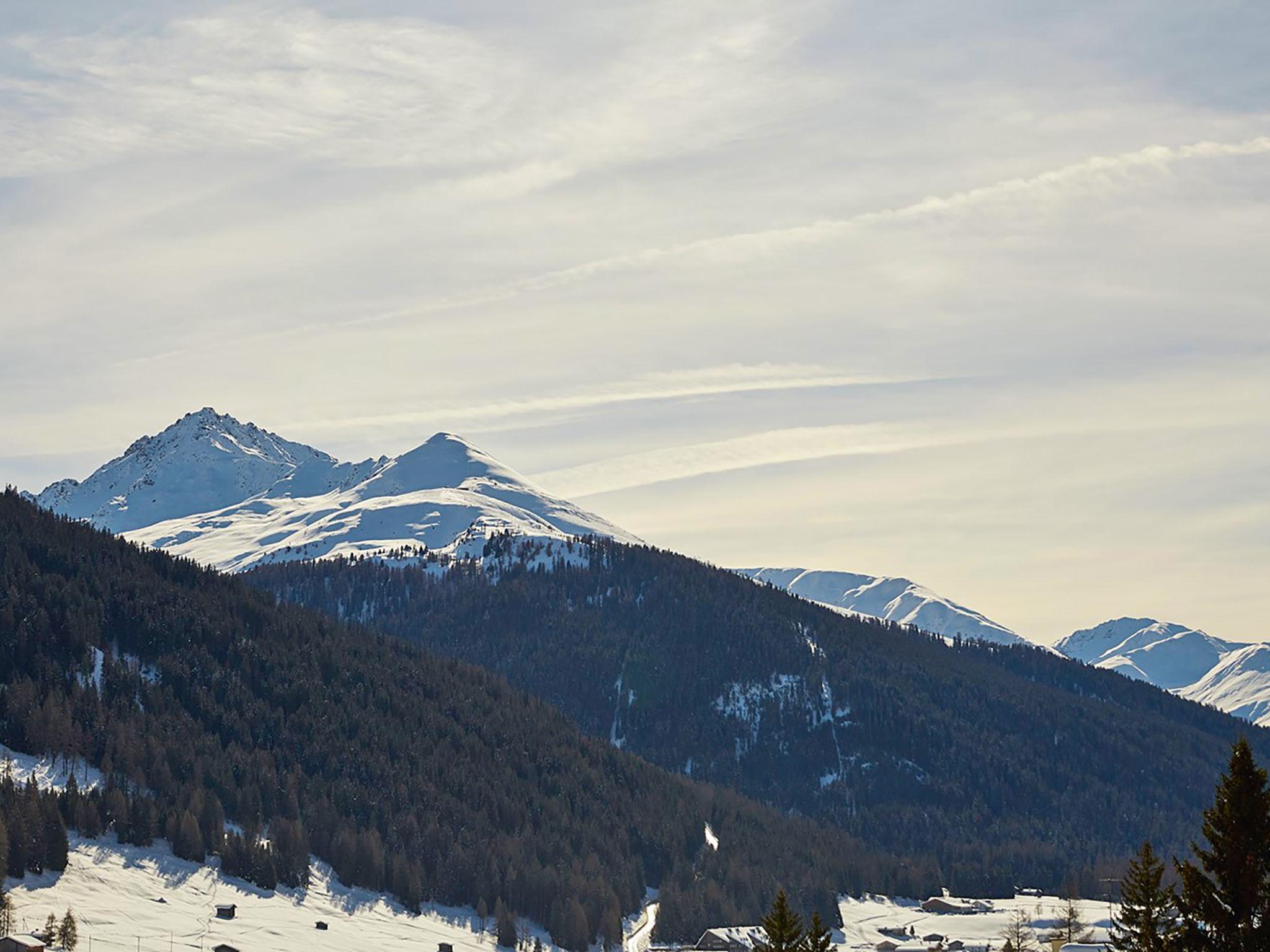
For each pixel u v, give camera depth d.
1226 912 92.75
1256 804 93.06
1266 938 90.69
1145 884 138.12
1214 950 92.38
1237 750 95.00
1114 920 150.00
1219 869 93.62
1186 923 94.62
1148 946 115.06
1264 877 92.62
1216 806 95.19
